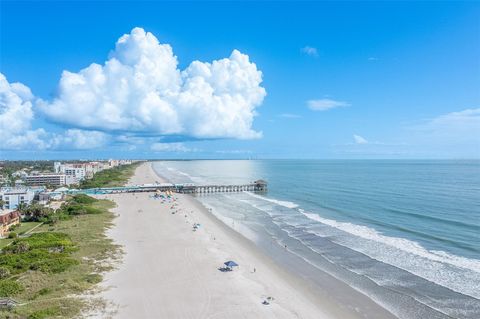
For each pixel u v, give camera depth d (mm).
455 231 67188
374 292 41906
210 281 44906
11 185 180500
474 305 37531
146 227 75938
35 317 32906
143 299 39031
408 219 79250
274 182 187125
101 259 52531
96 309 36156
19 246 54312
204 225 79375
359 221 79875
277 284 44812
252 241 66125
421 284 43312
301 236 68500
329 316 36281
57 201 115625
